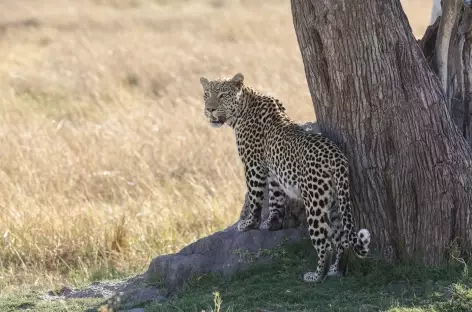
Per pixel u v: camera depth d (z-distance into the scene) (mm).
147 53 28625
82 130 19781
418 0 38219
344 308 9133
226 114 11281
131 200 15258
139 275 11492
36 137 18719
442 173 9867
